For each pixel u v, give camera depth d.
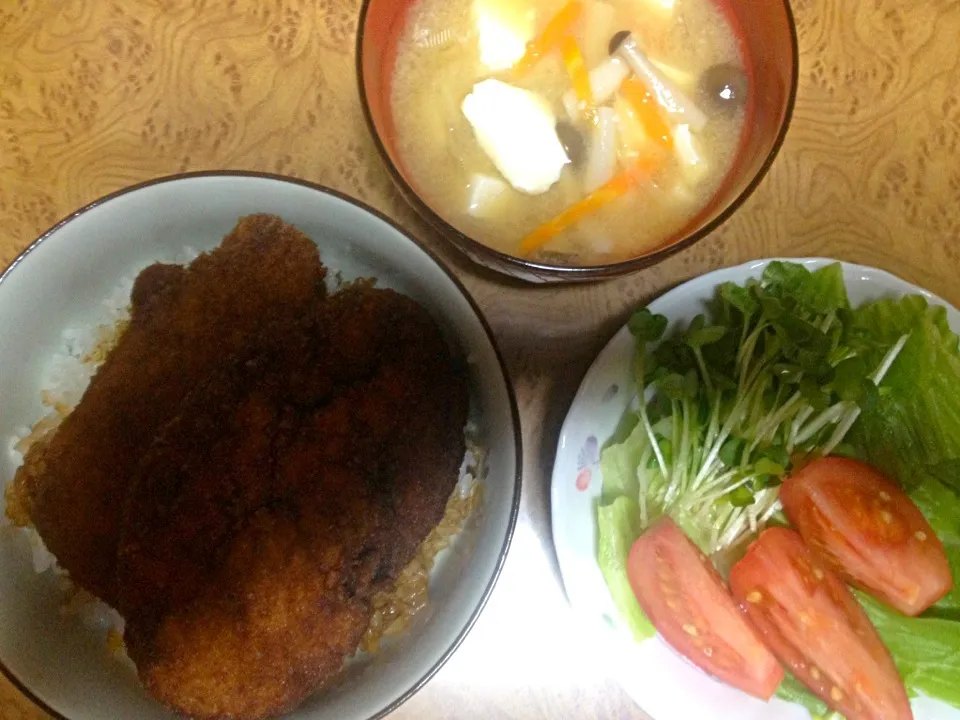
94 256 0.25
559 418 0.26
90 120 0.27
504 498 0.22
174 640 0.23
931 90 0.28
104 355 0.26
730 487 0.26
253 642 0.23
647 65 0.24
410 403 0.24
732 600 0.24
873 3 0.28
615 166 0.24
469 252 0.23
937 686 0.24
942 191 0.28
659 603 0.24
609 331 0.27
